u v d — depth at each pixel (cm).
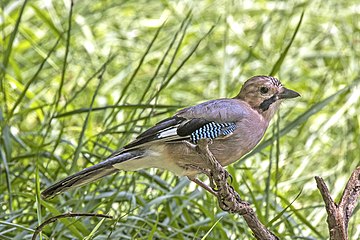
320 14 1777
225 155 1003
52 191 951
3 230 1068
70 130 1354
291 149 1378
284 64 1647
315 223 1215
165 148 976
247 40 1684
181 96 1579
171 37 1708
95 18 1741
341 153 1424
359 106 1510
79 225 1029
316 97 1498
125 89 1170
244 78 1608
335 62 1644
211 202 1113
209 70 1625
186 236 1110
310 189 1320
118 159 966
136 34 1722
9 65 1566
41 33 1658
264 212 1192
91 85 1545
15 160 1188
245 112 1005
